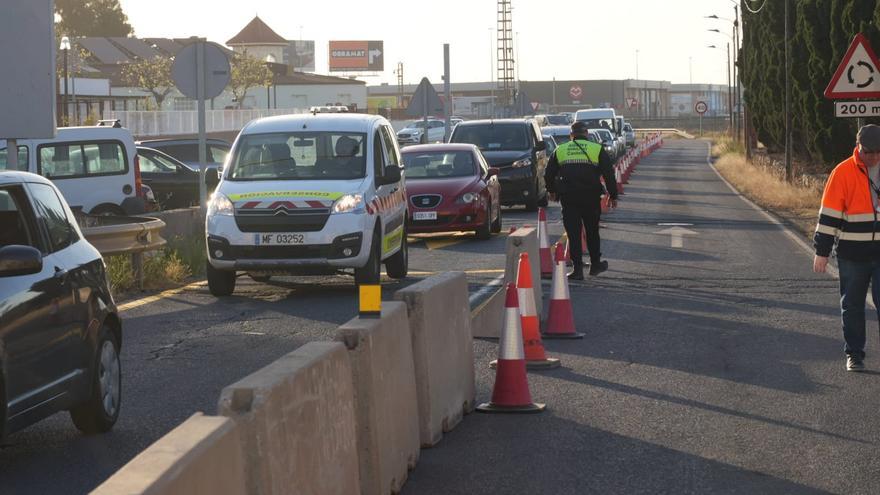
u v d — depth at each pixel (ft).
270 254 55.72
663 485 25.25
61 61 323.57
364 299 24.02
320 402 19.20
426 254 75.77
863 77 61.21
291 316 50.21
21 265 26.03
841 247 37.60
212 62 71.56
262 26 541.34
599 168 61.31
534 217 105.91
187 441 13.97
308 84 475.31
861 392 34.60
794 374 37.27
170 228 70.69
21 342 26.63
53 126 49.62
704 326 46.91
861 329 37.76
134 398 34.68
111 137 81.82
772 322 47.75
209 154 111.14
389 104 567.59
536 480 25.62
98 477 26.61
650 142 291.38
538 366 38.37
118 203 81.71
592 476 25.93
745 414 31.94
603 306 52.54
